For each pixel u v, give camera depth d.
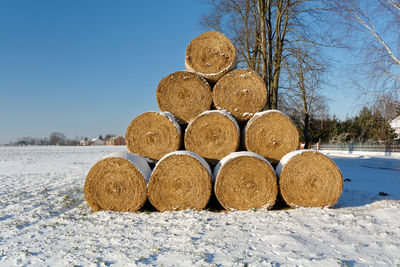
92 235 4.41
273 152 6.69
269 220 5.04
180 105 7.26
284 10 13.98
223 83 7.19
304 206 5.98
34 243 4.12
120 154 6.08
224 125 6.69
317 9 12.95
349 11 8.23
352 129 45.00
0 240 4.33
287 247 3.69
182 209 5.86
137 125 6.88
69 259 3.47
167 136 6.82
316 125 49.84
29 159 27.16
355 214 5.41
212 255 3.47
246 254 3.47
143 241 4.05
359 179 10.85
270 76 13.42
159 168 5.85
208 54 7.29
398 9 7.73
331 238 4.07
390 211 5.53
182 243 3.92
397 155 25.89
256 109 7.20
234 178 5.83
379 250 3.62
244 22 15.89
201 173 5.84
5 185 10.16
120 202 5.93
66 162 22.94
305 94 15.32
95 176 5.95
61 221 5.30
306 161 5.95
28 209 6.41
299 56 13.80
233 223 4.92
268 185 5.85
